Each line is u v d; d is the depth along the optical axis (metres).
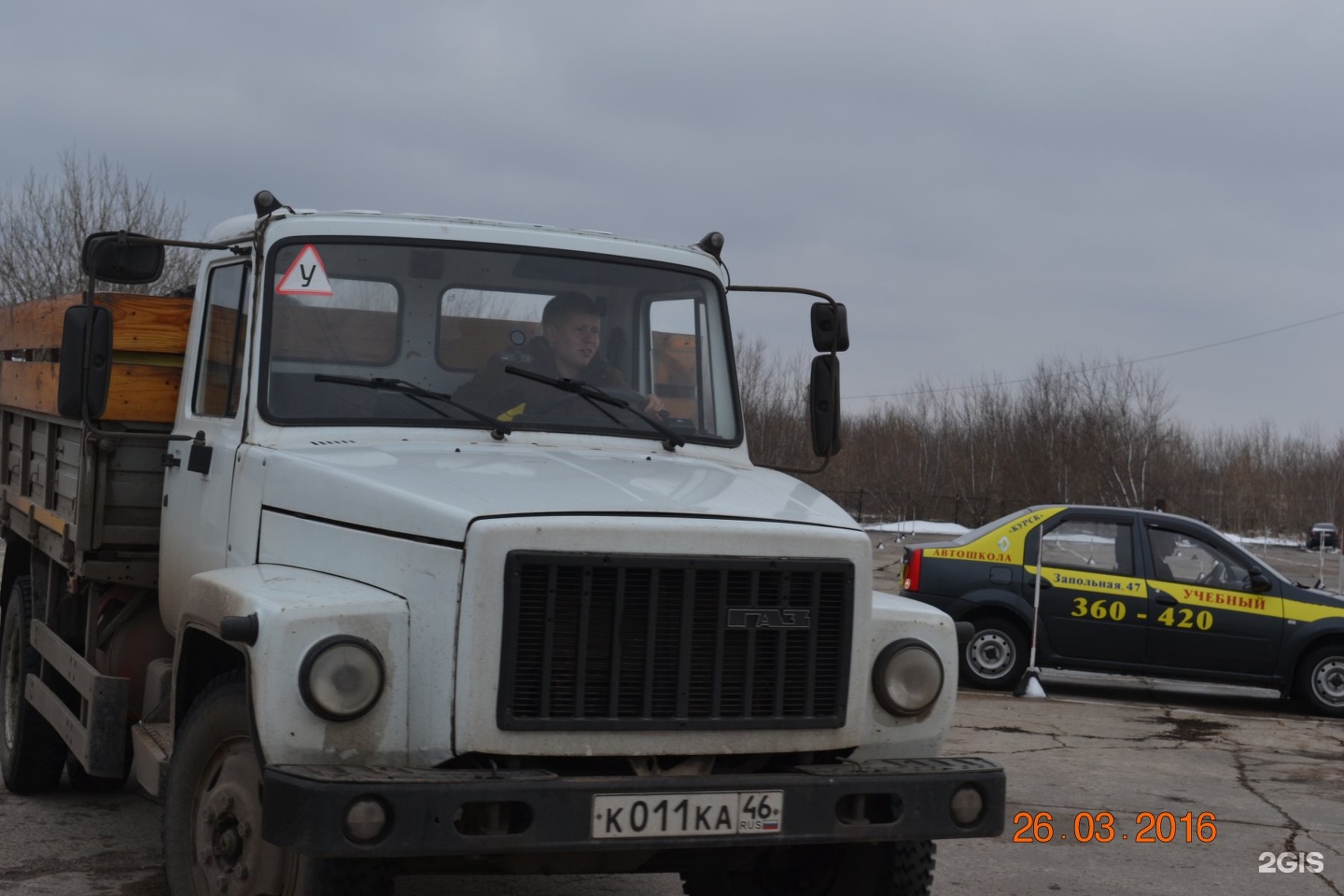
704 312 5.48
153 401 5.82
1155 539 12.84
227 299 5.23
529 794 3.59
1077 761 9.44
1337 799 8.48
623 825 3.68
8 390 7.62
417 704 3.80
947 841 7.05
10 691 7.32
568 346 5.19
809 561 4.07
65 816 6.77
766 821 3.83
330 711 3.67
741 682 3.99
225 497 4.82
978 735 10.28
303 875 3.72
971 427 55.97
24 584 7.22
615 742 3.84
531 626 3.79
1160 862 6.74
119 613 6.02
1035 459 51.84
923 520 51.53
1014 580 12.74
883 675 4.26
